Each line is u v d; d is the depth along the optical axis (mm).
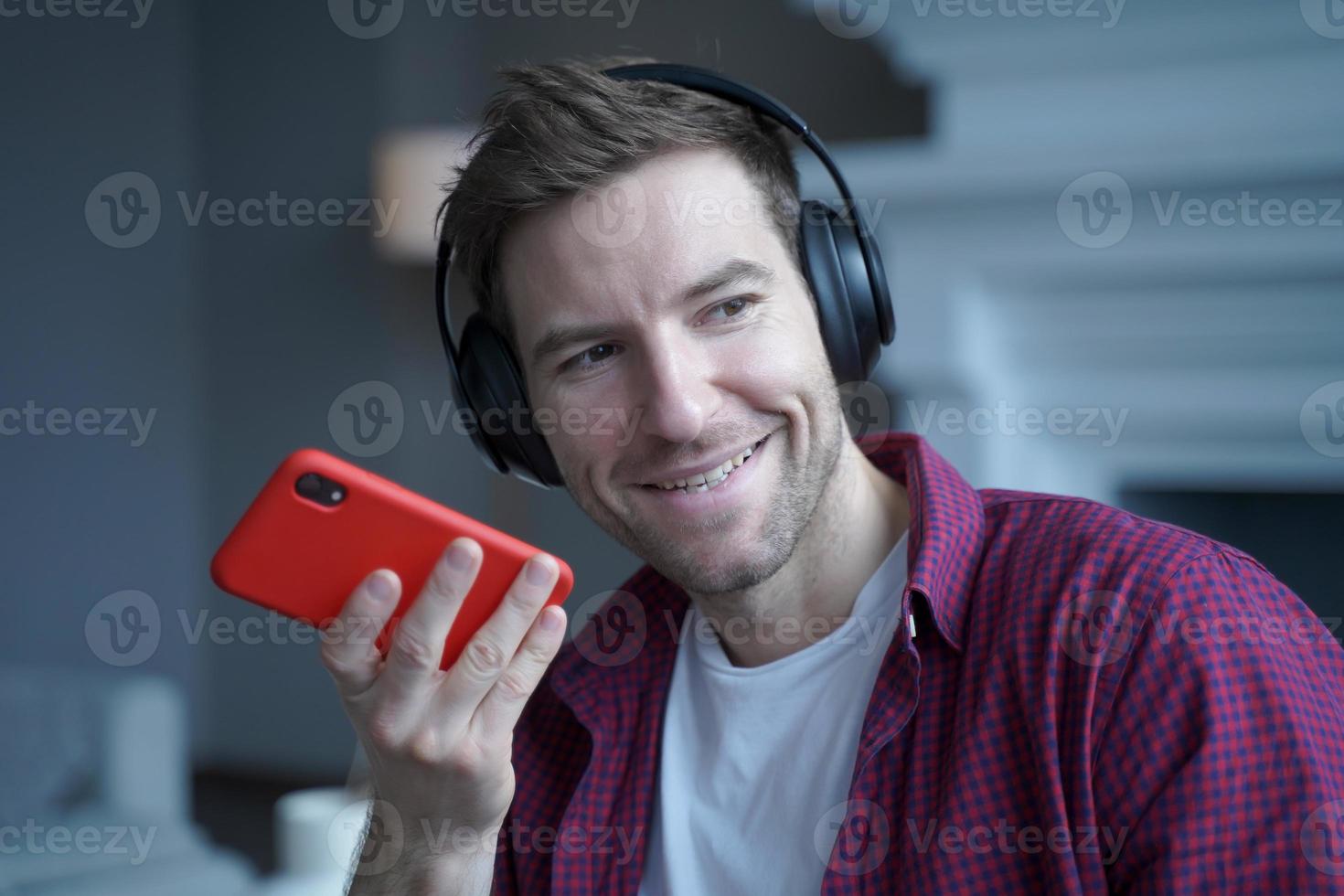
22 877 2002
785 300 879
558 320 861
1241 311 2559
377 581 745
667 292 834
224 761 4055
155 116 4102
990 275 2693
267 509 771
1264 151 2424
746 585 881
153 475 4129
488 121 913
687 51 3623
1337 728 715
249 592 778
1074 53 2514
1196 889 681
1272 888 671
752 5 3498
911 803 798
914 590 815
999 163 2617
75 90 4117
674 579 898
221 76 4066
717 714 928
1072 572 790
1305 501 2705
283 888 1461
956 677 826
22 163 4156
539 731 1025
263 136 4004
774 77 3475
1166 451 2756
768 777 888
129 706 2406
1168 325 2617
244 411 4062
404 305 3885
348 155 3900
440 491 3928
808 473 884
